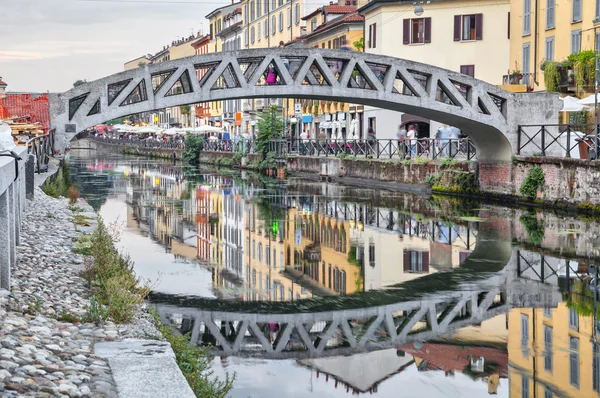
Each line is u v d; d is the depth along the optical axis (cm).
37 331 889
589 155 2928
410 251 2238
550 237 2400
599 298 1639
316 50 3288
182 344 1023
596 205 2834
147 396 699
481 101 3403
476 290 1717
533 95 3403
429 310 1538
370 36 5794
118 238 2388
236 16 10444
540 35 4409
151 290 1659
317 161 5278
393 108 3575
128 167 7100
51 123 3119
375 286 1766
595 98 2938
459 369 1163
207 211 3294
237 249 2278
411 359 1216
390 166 4394
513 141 3419
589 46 3803
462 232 2567
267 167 6009
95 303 1057
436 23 5406
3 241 1087
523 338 1334
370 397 1032
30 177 2397
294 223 2902
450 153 3997
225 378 1100
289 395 1030
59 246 1652
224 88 3253
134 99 3700
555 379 1112
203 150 8038
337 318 1471
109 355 844
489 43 5347
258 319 1447
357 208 3362
